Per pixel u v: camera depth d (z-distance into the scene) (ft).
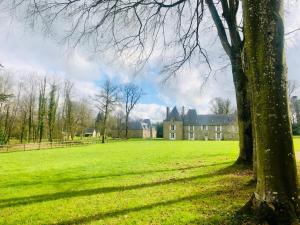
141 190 35.99
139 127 424.87
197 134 342.85
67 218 25.98
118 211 26.96
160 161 73.67
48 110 230.89
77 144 191.42
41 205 31.30
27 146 155.02
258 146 20.06
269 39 19.88
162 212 25.68
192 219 23.02
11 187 44.11
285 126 19.45
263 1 20.20
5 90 204.54
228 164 54.65
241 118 48.60
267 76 19.63
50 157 99.55
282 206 18.88
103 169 61.98
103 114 244.42
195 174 45.88
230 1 44.93
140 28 36.58
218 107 370.94
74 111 255.91
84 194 35.83
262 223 19.17
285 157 19.29
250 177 39.24
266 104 19.53
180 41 43.73
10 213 28.71
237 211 22.25
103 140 224.53
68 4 29.78
